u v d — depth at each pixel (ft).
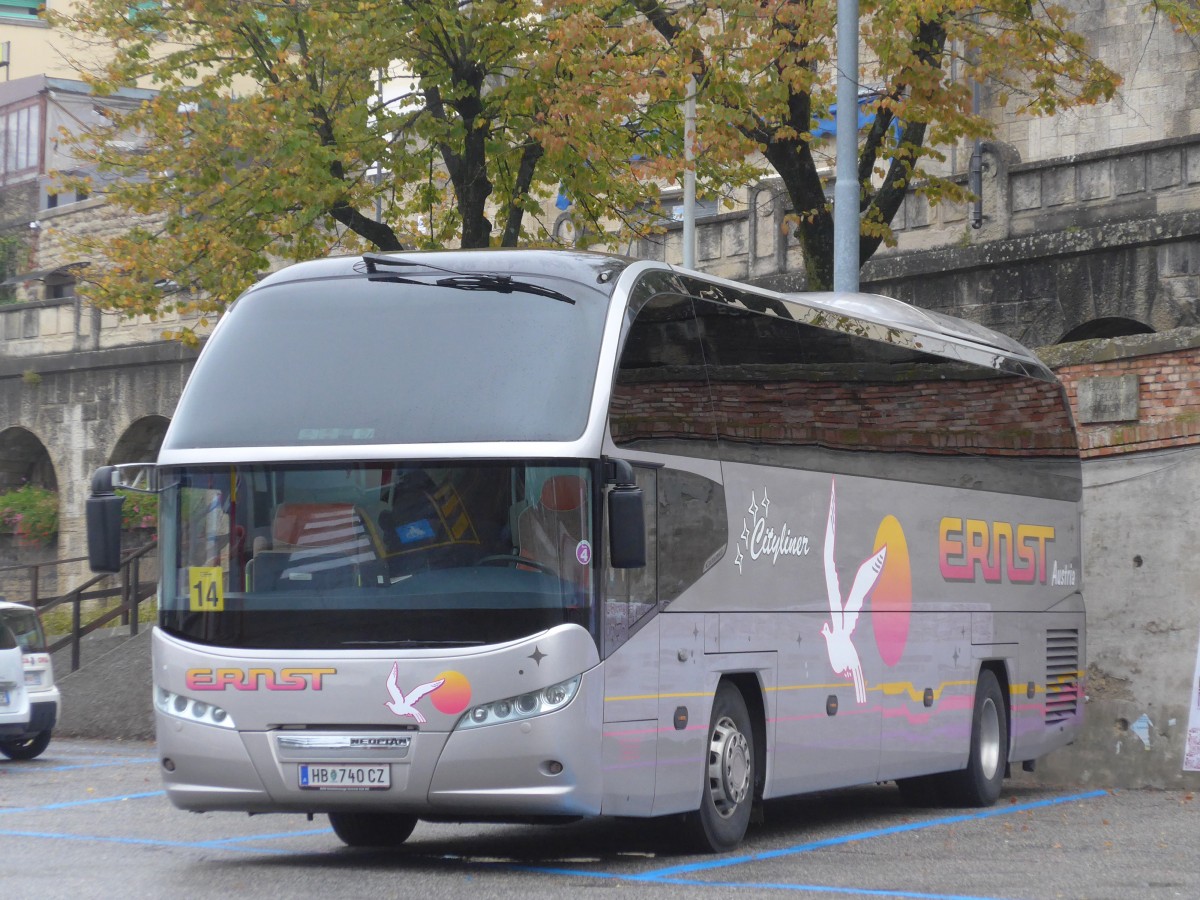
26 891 37.19
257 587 41.04
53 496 149.38
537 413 40.78
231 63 97.66
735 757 46.93
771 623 49.03
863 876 41.57
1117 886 40.52
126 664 104.27
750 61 79.30
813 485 52.13
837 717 52.60
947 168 117.91
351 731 40.09
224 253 92.27
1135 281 95.25
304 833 51.49
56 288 155.94
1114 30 120.88
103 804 60.64
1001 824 56.13
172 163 96.68
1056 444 70.95
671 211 136.46
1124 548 71.97
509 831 52.49
